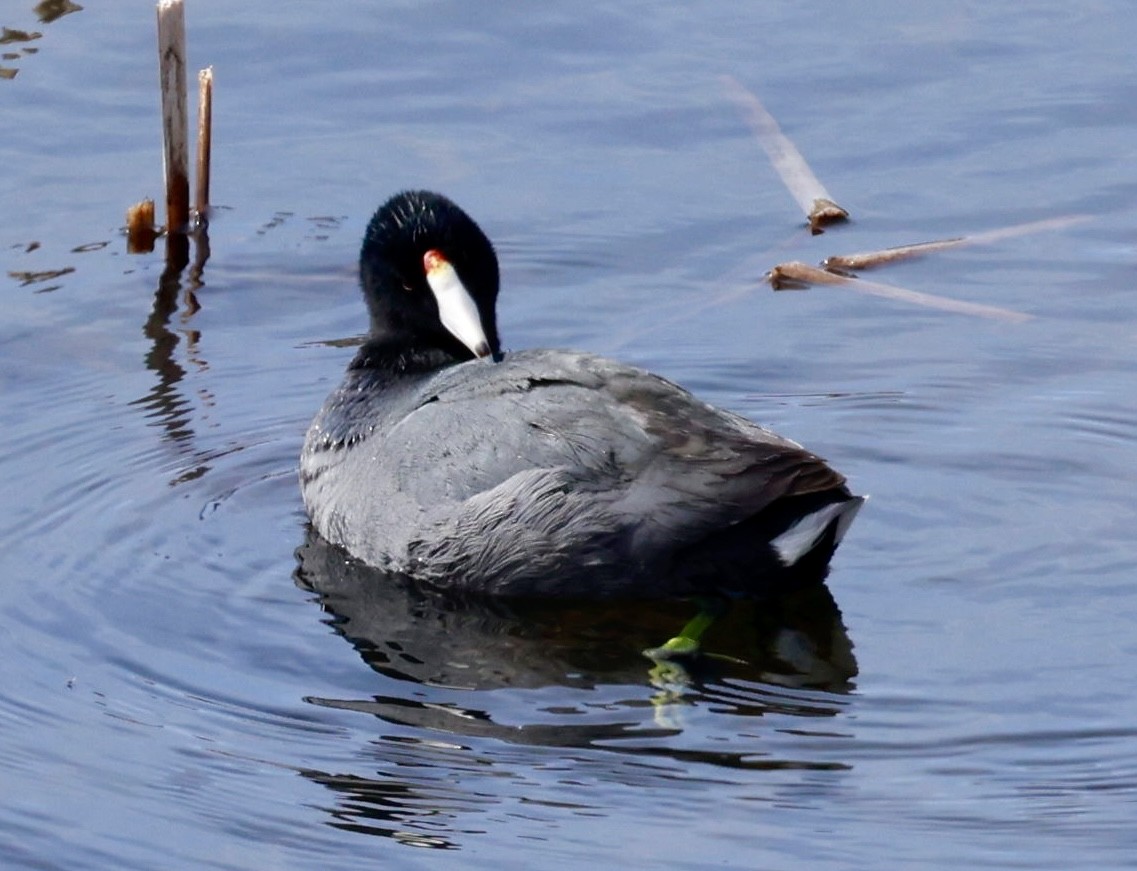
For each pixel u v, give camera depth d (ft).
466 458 36.32
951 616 34.45
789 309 47.19
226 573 36.99
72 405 43.65
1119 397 42.19
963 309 46.62
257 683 33.06
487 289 41.37
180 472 40.93
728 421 35.86
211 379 44.98
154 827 29.19
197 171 51.29
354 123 55.11
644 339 46.03
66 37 58.65
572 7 59.77
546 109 55.52
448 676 33.27
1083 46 57.88
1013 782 29.45
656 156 53.47
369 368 40.88
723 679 32.83
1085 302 46.55
